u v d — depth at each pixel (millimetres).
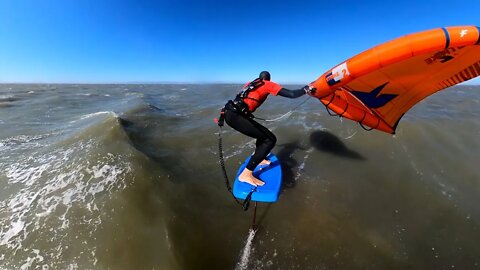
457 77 3336
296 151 6133
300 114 9367
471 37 2531
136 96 16094
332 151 6105
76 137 6285
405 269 3053
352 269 3016
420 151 5980
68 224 3318
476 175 5094
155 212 3592
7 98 14883
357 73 3051
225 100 15117
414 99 3939
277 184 3881
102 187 4055
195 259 3004
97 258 2883
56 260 2852
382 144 6309
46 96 16781
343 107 4301
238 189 3727
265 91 3846
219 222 3684
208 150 6301
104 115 8188
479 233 3654
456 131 7207
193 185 4625
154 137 7113
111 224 3326
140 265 2816
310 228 3619
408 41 2701
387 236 3543
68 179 4301
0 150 5766
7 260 2842
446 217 3953
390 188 4668
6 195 3951
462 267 3111
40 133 7242
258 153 3818
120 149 5320
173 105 13375
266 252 3199
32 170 4695
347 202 4258
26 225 3312
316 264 3057
